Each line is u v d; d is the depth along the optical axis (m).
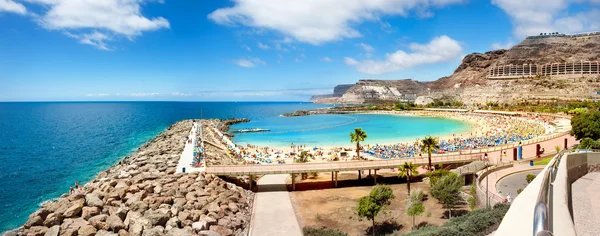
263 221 36.38
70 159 82.31
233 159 73.56
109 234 29.50
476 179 41.22
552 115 139.25
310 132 131.25
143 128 168.38
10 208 45.62
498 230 8.34
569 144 71.19
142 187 41.03
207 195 39.84
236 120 189.12
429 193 43.59
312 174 56.59
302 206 41.25
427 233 20.66
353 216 37.34
